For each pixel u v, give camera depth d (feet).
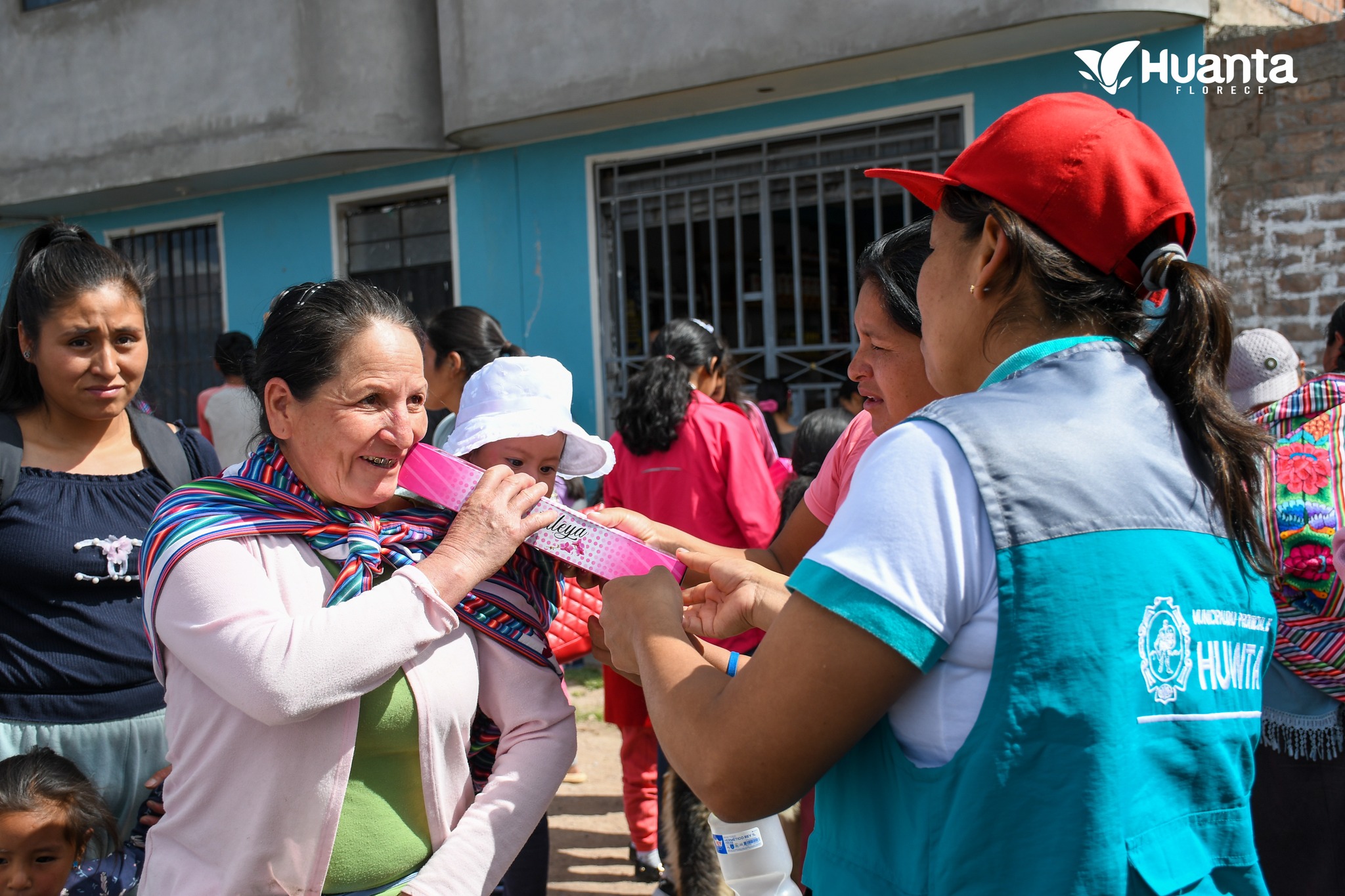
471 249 23.29
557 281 22.36
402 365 4.93
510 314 22.94
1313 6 19.25
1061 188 3.70
